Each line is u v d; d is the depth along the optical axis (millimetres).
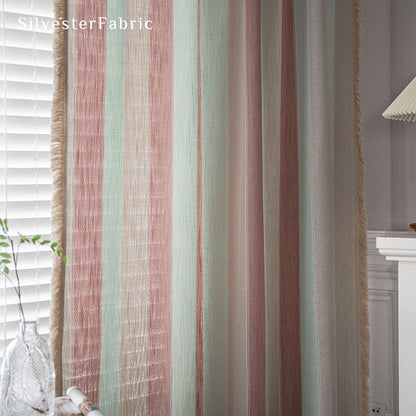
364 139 2086
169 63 1502
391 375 2020
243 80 1649
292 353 1750
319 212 1769
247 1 1648
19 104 1446
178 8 1518
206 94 1593
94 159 1377
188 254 1519
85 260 1363
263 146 1721
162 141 1490
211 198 1598
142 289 1455
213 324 1599
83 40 1360
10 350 1094
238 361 1613
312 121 1777
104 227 1396
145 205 1466
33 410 1081
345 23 1866
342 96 1866
